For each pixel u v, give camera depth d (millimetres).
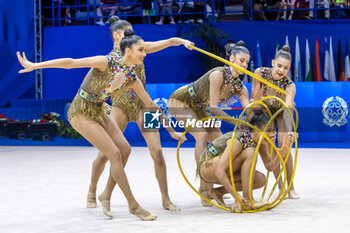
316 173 9180
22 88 19766
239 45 6355
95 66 5273
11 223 5281
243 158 5770
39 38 19672
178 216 5562
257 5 18922
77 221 5352
